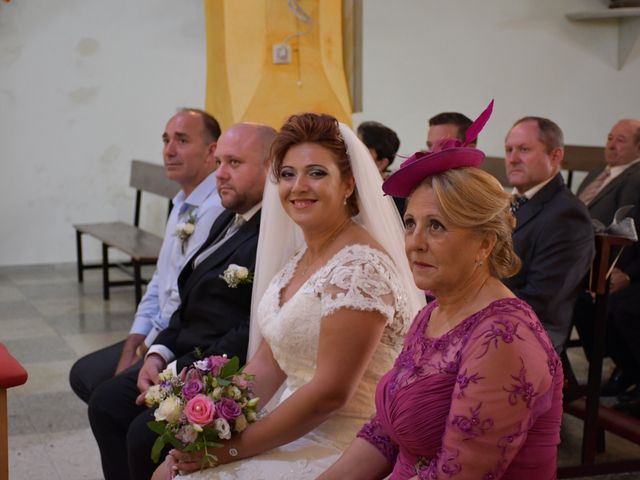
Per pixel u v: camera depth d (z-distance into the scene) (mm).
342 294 2150
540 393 1618
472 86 9352
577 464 3664
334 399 2135
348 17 5219
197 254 3189
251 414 2189
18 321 6242
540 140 3646
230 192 3021
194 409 2098
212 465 2164
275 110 5035
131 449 2768
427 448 1729
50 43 8141
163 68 8523
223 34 4977
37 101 8172
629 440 3639
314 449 2221
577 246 3510
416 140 9250
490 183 1721
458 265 1728
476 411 1597
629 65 9789
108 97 8391
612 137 5574
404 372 1786
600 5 9656
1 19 7949
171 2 8461
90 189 8461
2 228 8203
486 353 1617
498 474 1602
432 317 1833
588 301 4547
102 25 8281
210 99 5312
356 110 5309
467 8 9211
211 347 2893
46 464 3715
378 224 2336
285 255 2678
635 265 4703
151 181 7453
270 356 2480
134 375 3154
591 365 3562
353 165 2312
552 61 9586
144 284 7352
